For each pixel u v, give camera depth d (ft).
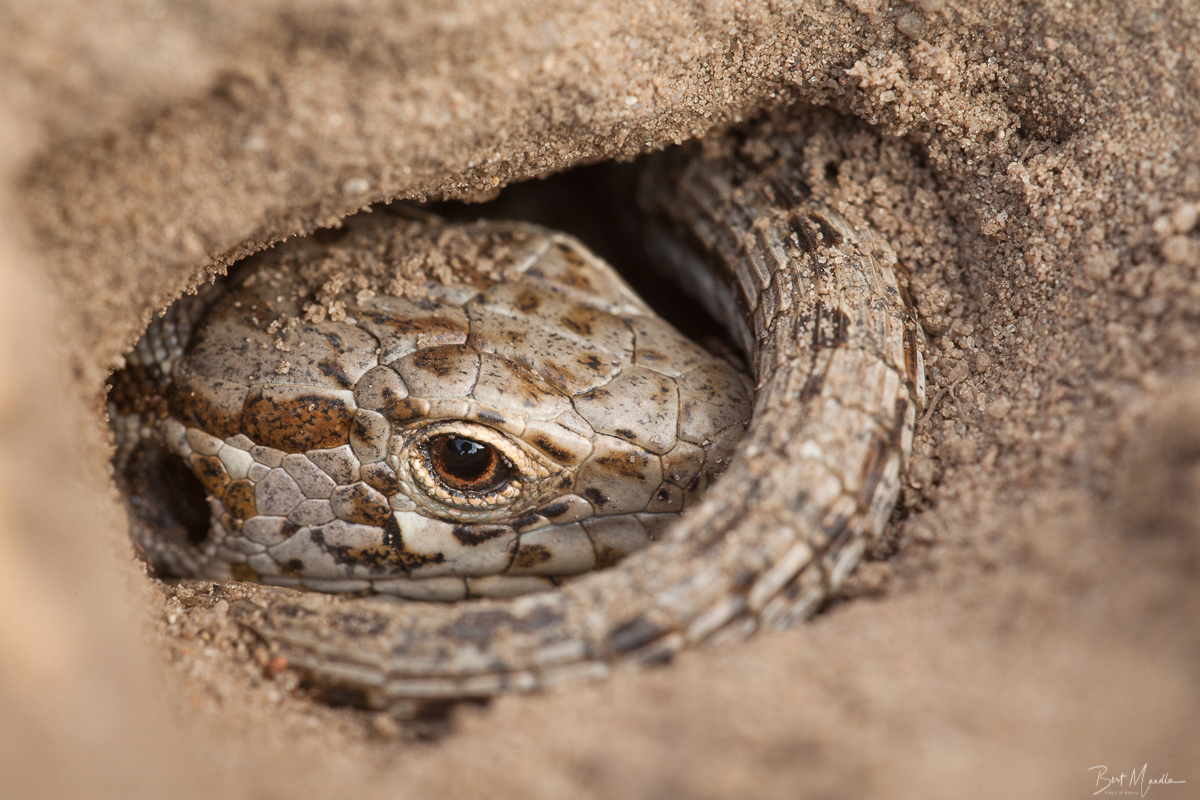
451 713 0.44
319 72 0.43
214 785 0.43
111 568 0.43
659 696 0.43
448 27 0.43
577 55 0.44
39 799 0.42
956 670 0.43
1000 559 0.43
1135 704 0.42
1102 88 0.44
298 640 0.44
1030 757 0.42
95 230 0.43
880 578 0.44
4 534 0.42
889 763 0.42
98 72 0.43
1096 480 0.43
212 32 0.43
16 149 0.43
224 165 0.43
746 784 0.42
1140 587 0.43
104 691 0.42
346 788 0.43
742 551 0.44
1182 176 0.44
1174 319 0.43
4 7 0.42
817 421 0.44
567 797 0.42
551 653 0.43
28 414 0.42
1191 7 0.44
